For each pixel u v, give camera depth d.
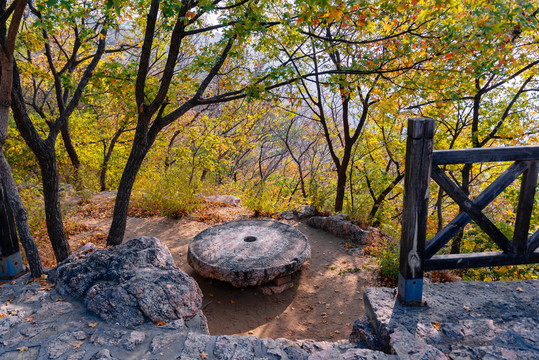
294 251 6.90
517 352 2.30
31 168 17.97
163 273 3.76
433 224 14.59
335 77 6.94
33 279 3.95
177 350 2.73
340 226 8.93
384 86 8.29
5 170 3.76
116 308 3.26
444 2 5.03
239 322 5.68
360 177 13.74
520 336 2.45
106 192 13.09
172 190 10.51
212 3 5.06
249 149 20.58
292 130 18.94
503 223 9.29
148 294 3.43
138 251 4.14
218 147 16.19
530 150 2.55
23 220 3.84
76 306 3.41
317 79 10.95
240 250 6.91
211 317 5.79
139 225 9.61
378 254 7.36
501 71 7.73
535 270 7.12
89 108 14.76
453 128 11.59
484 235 9.27
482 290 3.10
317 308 6.05
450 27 5.98
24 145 16.42
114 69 7.03
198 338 2.88
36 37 7.40
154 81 7.99
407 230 2.71
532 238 2.80
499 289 3.10
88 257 4.16
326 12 4.71
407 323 2.65
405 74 8.15
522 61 8.16
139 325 3.14
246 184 18.89
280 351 2.71
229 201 12.03
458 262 2.79
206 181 14.82
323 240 8.75
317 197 10.70
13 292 3.69
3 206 3.90
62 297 3.57
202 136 14.99
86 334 2.95
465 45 5.99
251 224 8.38
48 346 2.77
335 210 12.61
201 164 15.04
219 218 10.16
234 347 2.76
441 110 9.48
